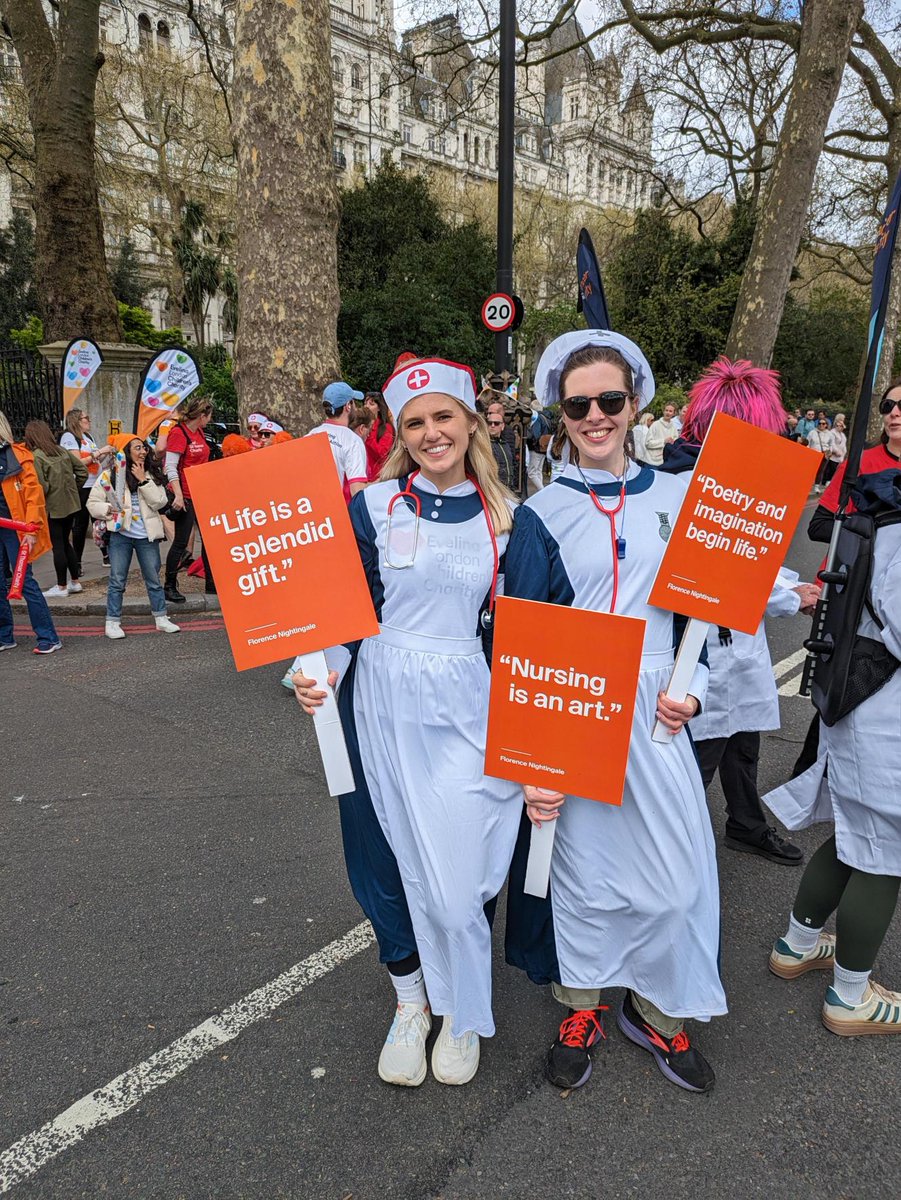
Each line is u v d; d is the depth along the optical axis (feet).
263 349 25.34
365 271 74.02
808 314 95.61
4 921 9.21
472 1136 6.28
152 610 22.31
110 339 39.78
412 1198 5.76
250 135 24.07
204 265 90.68
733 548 5.94
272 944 8.76
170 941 8.82
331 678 6.41
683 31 48.49
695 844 6.15
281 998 7.91
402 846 6.34
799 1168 5.98
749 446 5.85
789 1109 6.53
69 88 36.60
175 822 11.50
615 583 6.13
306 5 23.22
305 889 9.81
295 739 14.49
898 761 6.59
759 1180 5.88
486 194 120.67
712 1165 6.00
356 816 6.68
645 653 6.21
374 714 6.40
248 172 24.39
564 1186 5.84
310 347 25.41
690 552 5.94
